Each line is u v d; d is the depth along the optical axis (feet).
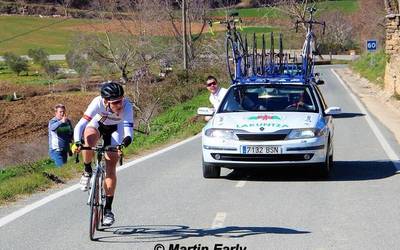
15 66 440.86
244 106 75.41
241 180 71.92
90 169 46.75
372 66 342.23
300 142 67.46
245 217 53.78
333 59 531.09
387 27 236.43
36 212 56.95
